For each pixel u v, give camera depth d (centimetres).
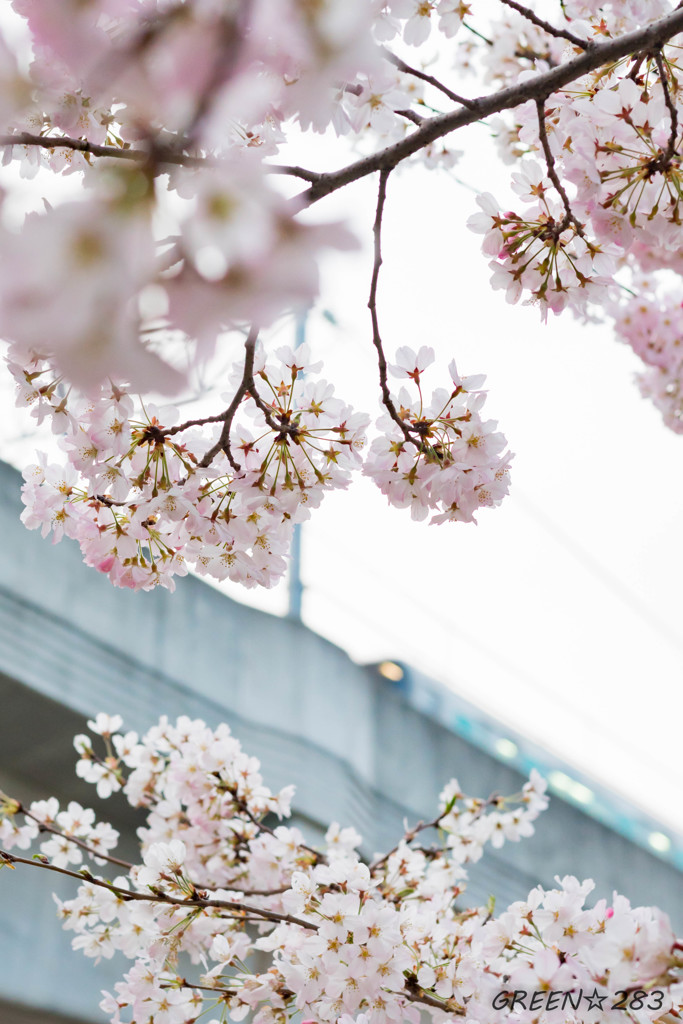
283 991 200
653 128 177
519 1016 190
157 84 75
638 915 178
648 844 645
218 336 68
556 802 568
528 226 180
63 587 399
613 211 178
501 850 516
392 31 169
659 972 169
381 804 480
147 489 174
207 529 174
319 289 68
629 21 197
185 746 234
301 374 177
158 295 67
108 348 65
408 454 178
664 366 256
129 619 418
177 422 172
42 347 71
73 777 421
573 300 182
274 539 177
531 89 173
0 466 389
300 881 199
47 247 64
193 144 76
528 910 192
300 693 463
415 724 519
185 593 445
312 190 169
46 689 377
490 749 579
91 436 169
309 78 81
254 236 68
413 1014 195
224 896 209
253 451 176
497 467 177
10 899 389
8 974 376
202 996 204
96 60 74
